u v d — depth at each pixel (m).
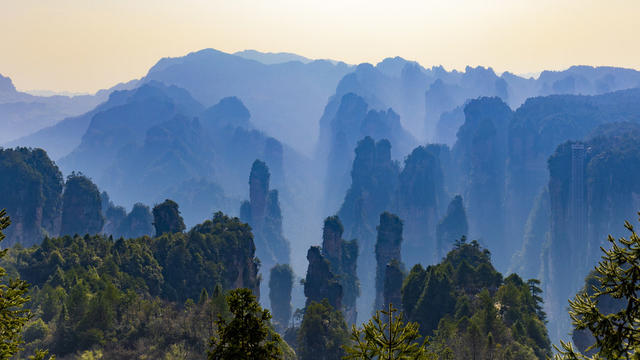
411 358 19.97
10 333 20.97
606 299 128.75
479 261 158.00
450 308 123.44
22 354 89.25
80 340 94.56
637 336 16.69
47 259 136.25
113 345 95.25
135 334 99.56
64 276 122.62
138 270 144.62
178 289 154.88
